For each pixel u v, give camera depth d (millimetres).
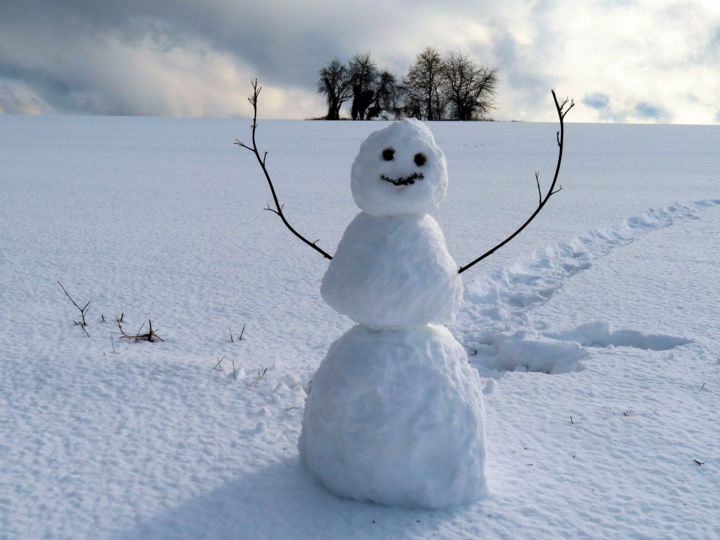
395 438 2850
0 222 10172
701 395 4223
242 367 4688
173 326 5645
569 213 11719
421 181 2885
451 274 2986
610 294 6598
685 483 3221
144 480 3227
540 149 27078
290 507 2986
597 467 3383
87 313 5930
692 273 7348
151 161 21453
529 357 5184
